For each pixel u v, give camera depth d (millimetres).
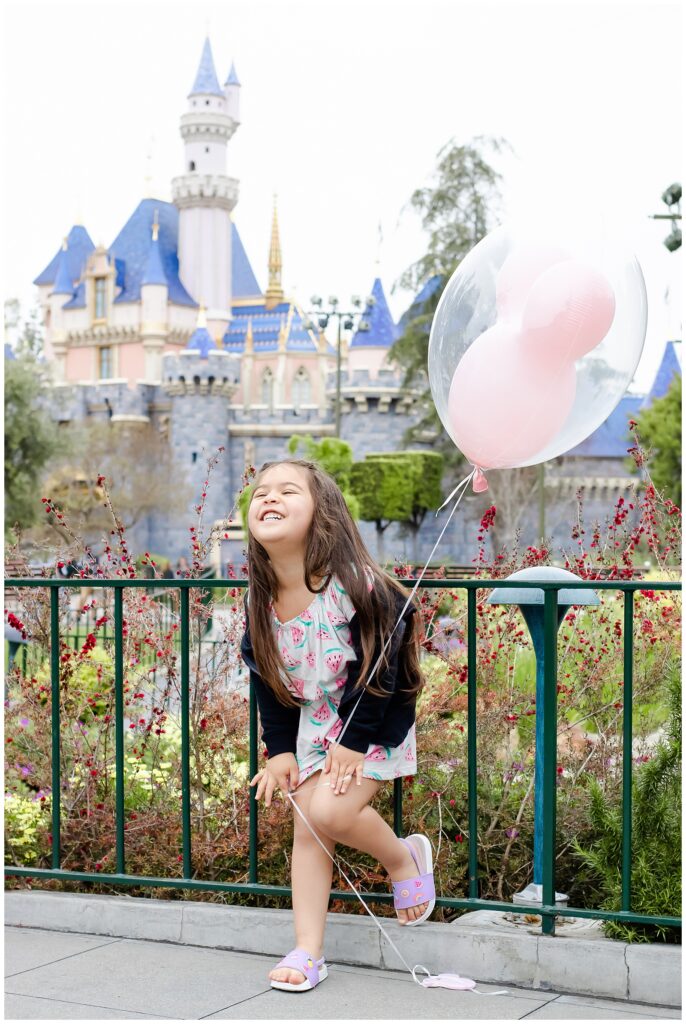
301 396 87875
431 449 64062
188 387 65438
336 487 3041
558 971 2957
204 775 4094
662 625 4145
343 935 3186
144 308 87688
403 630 2945
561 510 38906
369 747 2982
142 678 4227
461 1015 2754
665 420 36469
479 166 40688
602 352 3027
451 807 3836
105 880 3508
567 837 3750
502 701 4004
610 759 4012
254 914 3283
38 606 4359
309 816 3053
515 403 2988
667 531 4414
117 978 3041
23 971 3104
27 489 38812
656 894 3084
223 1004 2826
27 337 42000
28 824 4004
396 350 44344
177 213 97812
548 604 3074
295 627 2977
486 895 3699
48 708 4156
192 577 4234
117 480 51594
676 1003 2838
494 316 3045
